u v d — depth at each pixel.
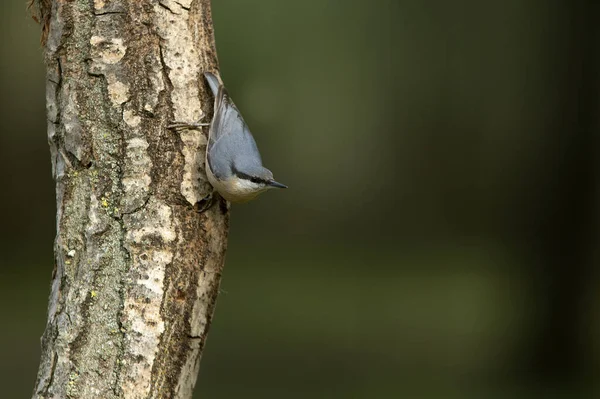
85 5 5.39
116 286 5.23
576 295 13.80
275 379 12.15
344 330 15.14
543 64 14.18
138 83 5.42
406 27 21.02
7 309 15.62
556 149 13.75
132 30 5.42
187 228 5.49
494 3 20.42
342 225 24.80
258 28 15.66
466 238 24.19
